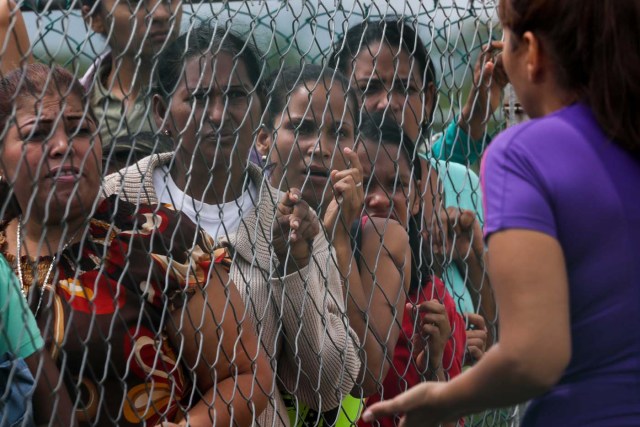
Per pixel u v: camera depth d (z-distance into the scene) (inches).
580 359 173.3
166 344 226.5
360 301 260.1
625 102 173.8
